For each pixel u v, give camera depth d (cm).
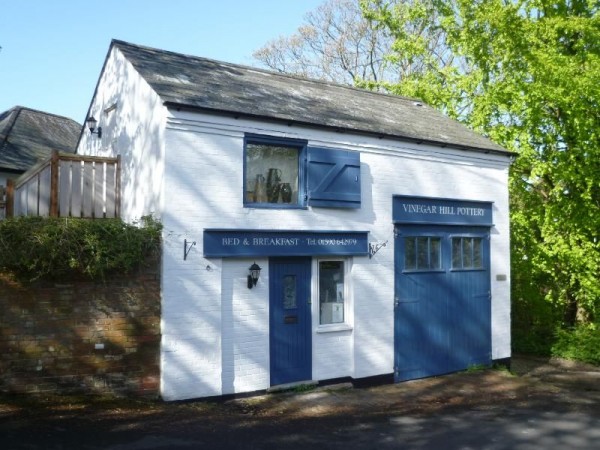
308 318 1075
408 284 1204
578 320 1764
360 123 1170
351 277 1127
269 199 1041
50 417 789
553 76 1470
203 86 1065
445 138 1288
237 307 985
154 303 910
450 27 1820
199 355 936
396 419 905
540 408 1006
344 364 1112
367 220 1147
